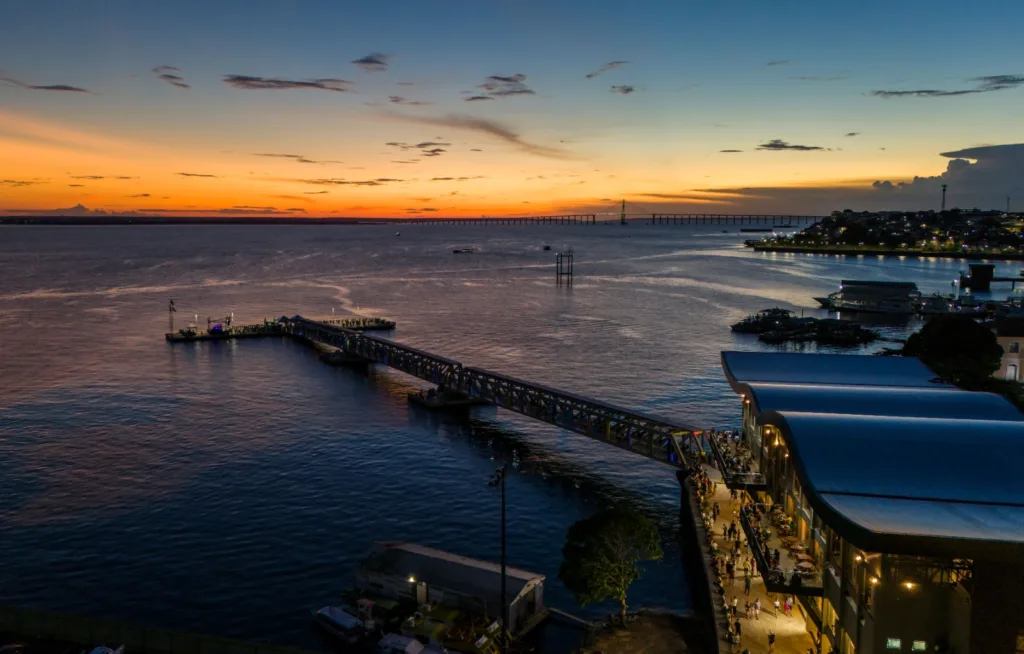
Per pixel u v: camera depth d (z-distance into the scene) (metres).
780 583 51.44
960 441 51.84
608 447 106.44
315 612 60.56
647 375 153.12
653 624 59.69
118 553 71.38
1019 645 38.88
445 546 74.62
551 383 145.75
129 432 111.00
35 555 70.62
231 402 130.12
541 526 79.69
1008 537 38.84
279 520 79.81
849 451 50.81
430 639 56.06
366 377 152.25
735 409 126.81
